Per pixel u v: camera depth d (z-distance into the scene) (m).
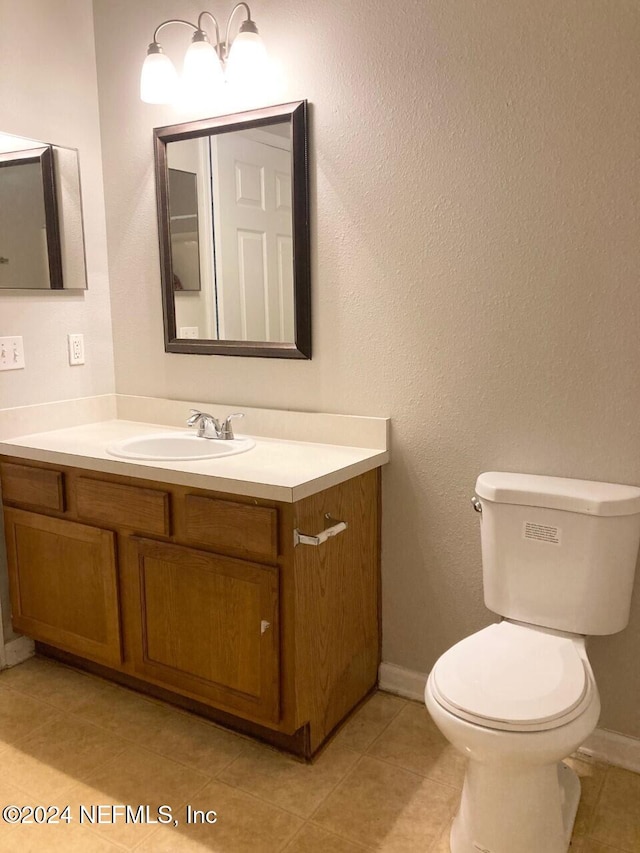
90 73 2.54
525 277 1.88
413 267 2.04
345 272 2.16
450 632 2.17
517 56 1.81
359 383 2.20
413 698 2.25
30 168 2.37
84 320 2.62
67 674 2.42
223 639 1.95
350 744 2.02
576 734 1.41
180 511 1.98
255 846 1.64
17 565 2.39
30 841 1.66
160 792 1.82
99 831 1.69
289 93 2.17
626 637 1.88
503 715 1.40
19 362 2.41
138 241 2.58
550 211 1.82
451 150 1.93
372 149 2.05
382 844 1.64
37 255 2.42
